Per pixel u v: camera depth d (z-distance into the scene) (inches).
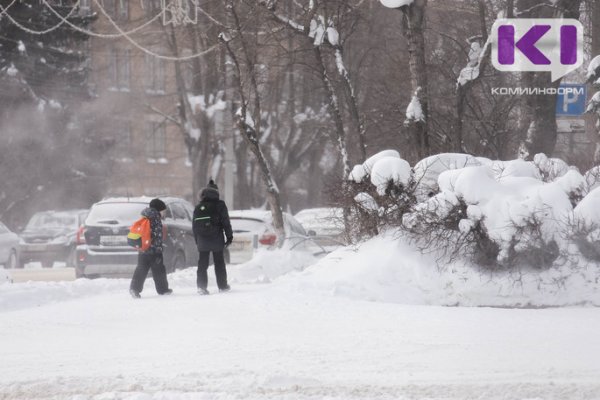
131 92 6801.2
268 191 2476.6
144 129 6993.1
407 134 2228.1
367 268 1657.2
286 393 871.1
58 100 5036.9
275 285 1791.3
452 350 1119.6
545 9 2439.7
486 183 1610.5
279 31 2502.5
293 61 2795.3
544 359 1040.8
